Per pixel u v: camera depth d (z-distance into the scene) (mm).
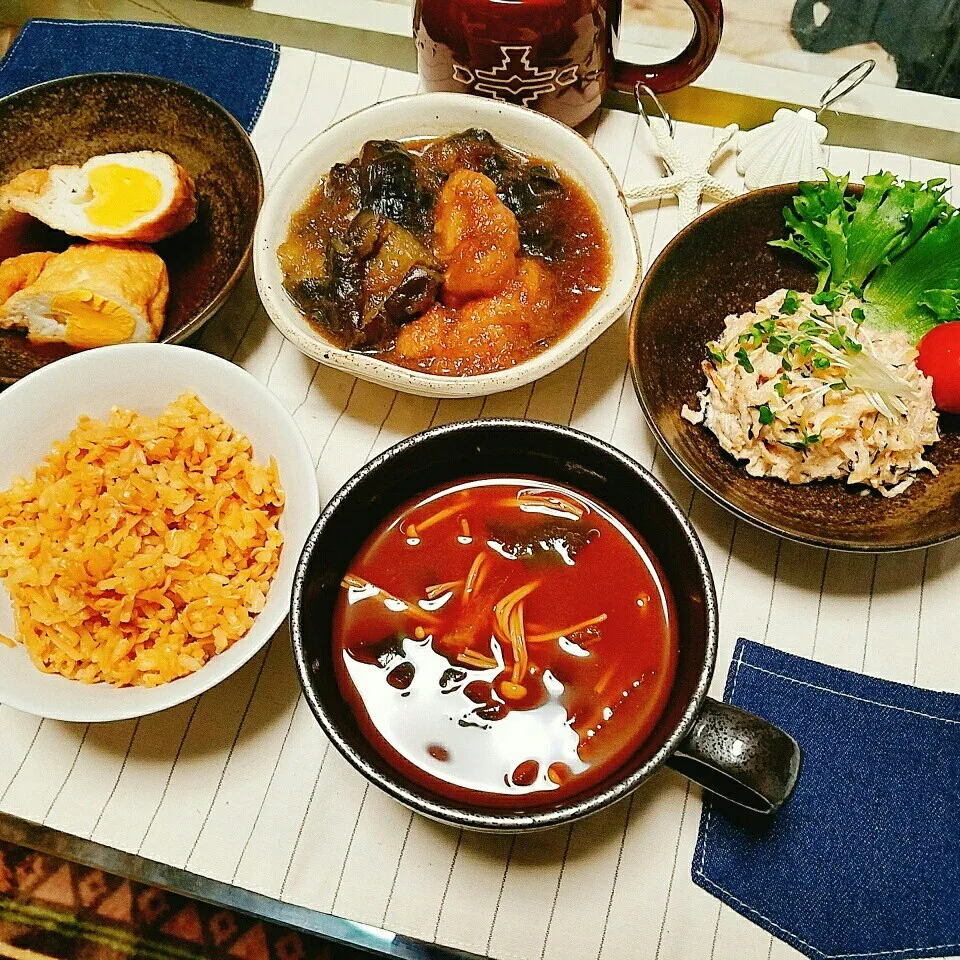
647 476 315
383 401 404
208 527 353
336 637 326
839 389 377
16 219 448
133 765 342
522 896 323
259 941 435
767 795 275
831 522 365
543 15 394
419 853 329
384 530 340
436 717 316
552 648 324
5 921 439
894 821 327
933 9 504
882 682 345
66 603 332
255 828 333
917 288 412
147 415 378
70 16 515
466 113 423
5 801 338
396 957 325
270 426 354
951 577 366
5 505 355
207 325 419
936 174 443
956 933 314
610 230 403
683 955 317
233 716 348
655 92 446
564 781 305
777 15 507
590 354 409
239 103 476
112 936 437
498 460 340
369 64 483
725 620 362
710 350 399
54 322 410
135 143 461
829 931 316
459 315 391
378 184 399
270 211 397
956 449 385
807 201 402
